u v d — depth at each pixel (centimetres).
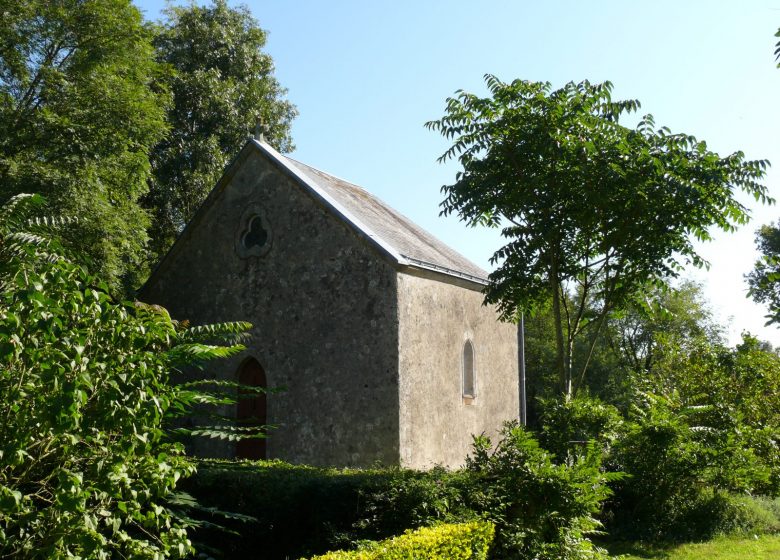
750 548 1090
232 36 3262
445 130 1309
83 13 1812
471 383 1758
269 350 1567
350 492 891
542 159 1245
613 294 1360
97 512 493
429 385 1520
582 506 855
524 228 1309
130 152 1977
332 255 1522
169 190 2836
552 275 1334
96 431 489
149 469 509
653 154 1202
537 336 4041
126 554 557
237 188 1694
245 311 1623
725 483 1269
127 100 1803
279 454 1504
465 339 1738
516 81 1238
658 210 1205
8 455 458
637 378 1661
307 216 1571
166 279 1777
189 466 543
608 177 1159
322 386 1484
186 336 916
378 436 1401
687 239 1293
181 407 665
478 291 1844
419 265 1497
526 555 845
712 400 1484
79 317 497
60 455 511
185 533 536
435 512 838
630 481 1227
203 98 3022
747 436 1409
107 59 1895
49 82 1756
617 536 1173
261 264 1620
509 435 959
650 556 1056
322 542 868
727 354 1700
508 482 881
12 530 544
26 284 461
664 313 1442
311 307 1530
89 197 1672
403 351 1429
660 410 1305
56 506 470
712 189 1191
